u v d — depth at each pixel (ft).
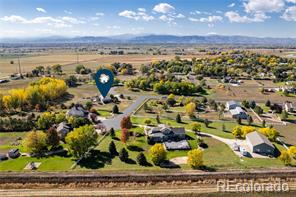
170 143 288.10
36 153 268.21
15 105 411.75
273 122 372.79
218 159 260.21
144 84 569.23
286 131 339.77
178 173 234.58
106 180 226.58
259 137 283.38
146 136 312.91
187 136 315.37
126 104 456.86
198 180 228.22
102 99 465.88
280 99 501.56
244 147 287.28
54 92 481.05
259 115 402.72
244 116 385.50
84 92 543.39
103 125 336.08
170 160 259.19
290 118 389.39
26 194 210.38
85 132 265.75
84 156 261.65
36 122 339.77
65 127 314.76
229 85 622.13
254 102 442.09
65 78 629.92
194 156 242.78
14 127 334.03
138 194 211.82
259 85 625.00
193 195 211.61
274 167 246.47
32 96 427.33
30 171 236.63
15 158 260.83
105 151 276.00
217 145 291.99
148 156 266.77
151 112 412.16
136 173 234.58
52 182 223.92
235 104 422.41
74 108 380.78
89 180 226.38
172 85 535.60
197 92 551.18
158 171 238.27
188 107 387.14
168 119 378.94
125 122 325.21
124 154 257.55
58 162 252.83
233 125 357.82
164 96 514.27
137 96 513.86
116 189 217.97
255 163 253.65
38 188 217.77
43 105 433.89
